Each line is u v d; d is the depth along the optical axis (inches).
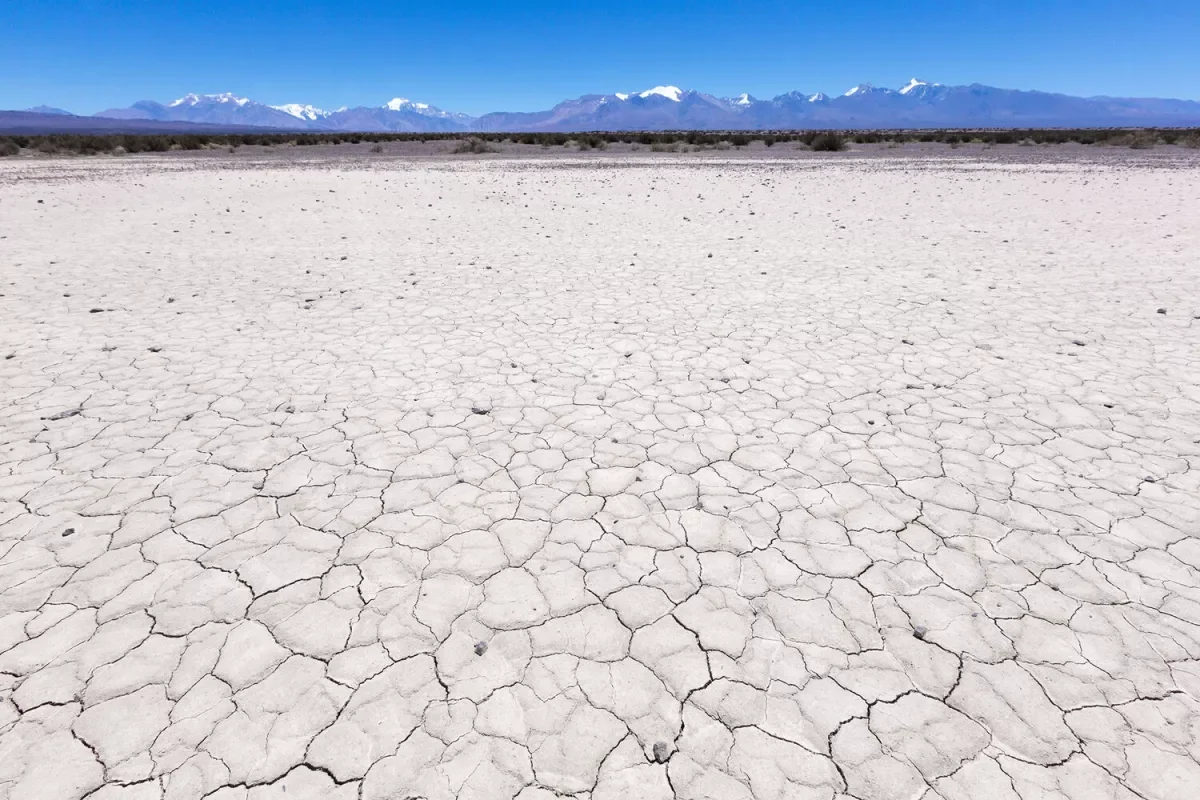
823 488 133.2
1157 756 76.2
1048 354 206.5
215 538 116.2
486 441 153.4
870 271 327.3
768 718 81.7
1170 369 190.5
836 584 105.3
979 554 112.2
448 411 169.8
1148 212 489.4
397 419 164.7
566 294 289.4
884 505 127.0
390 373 195.8
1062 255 350.3
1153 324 231.9
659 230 462.6
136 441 150.8
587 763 76.2
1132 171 828.6
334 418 164.9
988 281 301.9
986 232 428.1
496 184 780.6
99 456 143.4
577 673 88.4
